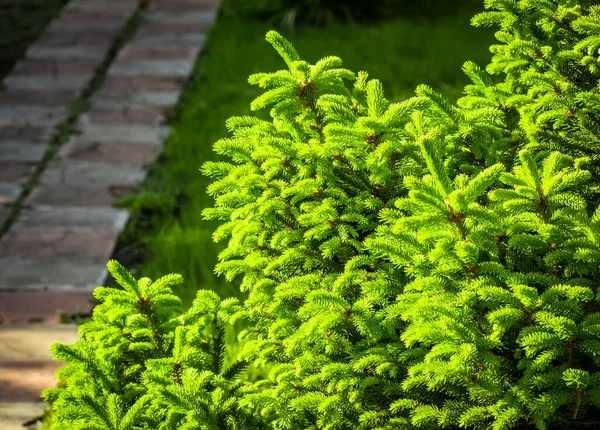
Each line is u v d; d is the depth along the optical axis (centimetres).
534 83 232
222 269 250
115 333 251
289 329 235
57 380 363
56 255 470
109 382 239
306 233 224
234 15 877
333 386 220
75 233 492
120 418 222
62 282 444
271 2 868
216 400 232
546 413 186
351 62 700
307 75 235
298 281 230
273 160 234
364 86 257
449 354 203
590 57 226
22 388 358
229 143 247
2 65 770
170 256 446
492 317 189
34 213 518
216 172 257
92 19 879
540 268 210
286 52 251
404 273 225
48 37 831
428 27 801
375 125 220
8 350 386
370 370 218
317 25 827
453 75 663
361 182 232
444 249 196
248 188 243
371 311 219
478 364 197
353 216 226
